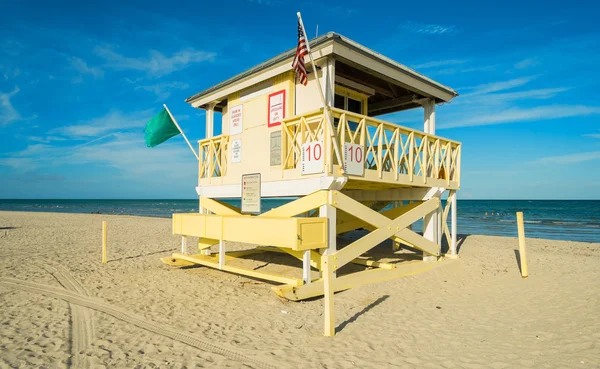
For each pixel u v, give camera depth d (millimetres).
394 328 5168
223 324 5375
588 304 6215
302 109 7746
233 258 10391
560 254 12102
